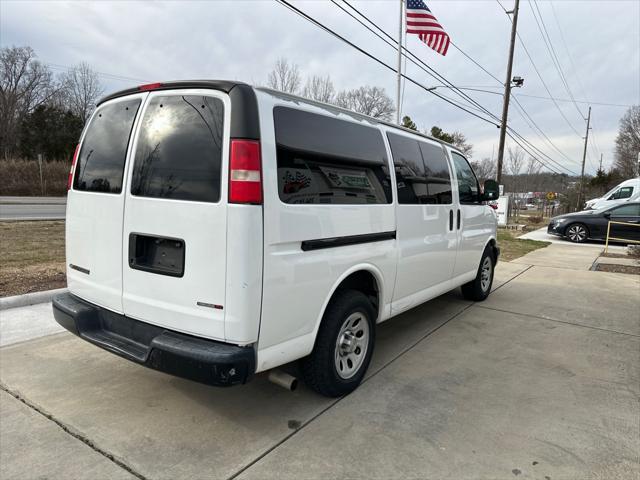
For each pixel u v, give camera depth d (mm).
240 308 2234
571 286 7078
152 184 2502
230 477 2217
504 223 19578
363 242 3119
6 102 45250
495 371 3631
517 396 3189
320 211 2666
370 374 3508
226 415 2816
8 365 3424
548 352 4094
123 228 2631
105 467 2270
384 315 3551
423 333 4551
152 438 2539
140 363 2453
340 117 2967
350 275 3156
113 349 2598
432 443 2562
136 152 2609
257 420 2766
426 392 3215
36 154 44781
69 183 3092
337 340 2951
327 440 2564
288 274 2447
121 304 2693
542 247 12617
